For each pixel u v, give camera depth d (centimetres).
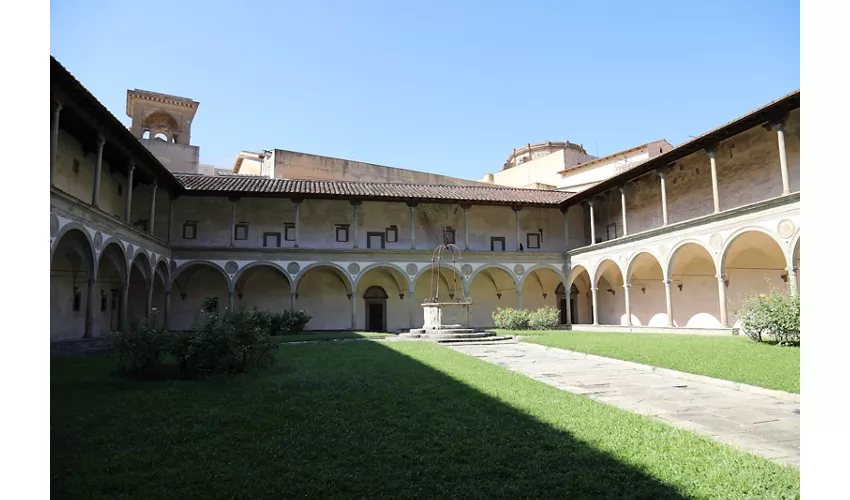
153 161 2266
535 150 5100
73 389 955
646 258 2875
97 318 2470
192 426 700
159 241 2506
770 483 488
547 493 472
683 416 784
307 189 2961
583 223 3659
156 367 1163
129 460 569
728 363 1236
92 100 1620
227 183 2923
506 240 3538
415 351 1645
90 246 1744
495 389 958
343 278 3155
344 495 471
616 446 603
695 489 479
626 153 3747
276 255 2847
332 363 1326
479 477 513
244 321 1227
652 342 1792
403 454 580
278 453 586
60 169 1916
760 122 1981
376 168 4062
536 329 2719
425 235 3403
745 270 2408
